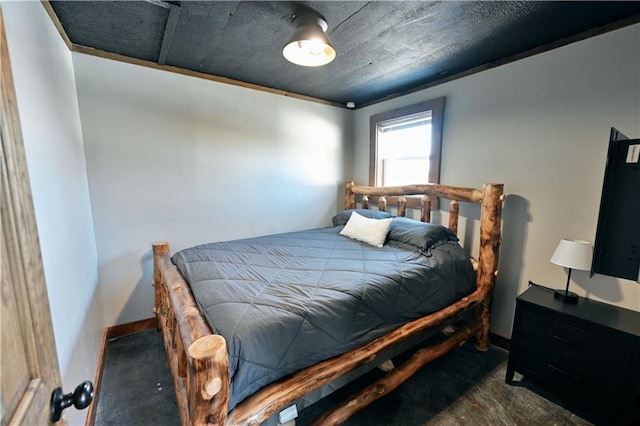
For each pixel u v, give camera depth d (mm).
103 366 2105
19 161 568
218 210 2914
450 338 2125
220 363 943
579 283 1972
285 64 2479
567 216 2012
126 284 2523
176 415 1703
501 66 2301
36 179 1175
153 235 2605
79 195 1947
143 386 1931
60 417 647
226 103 2852
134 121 2436
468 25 1811
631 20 1688
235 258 2090
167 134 2588
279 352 1224
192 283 1688
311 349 1329
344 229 2916
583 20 1754
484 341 2338
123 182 2434
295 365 1271
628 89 1722
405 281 1855
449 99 2697
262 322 1235
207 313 1337
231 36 1984
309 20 1668
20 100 1084
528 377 1883
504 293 2385
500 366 2152
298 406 1286
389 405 1768
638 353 1453
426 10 1647
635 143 1610
